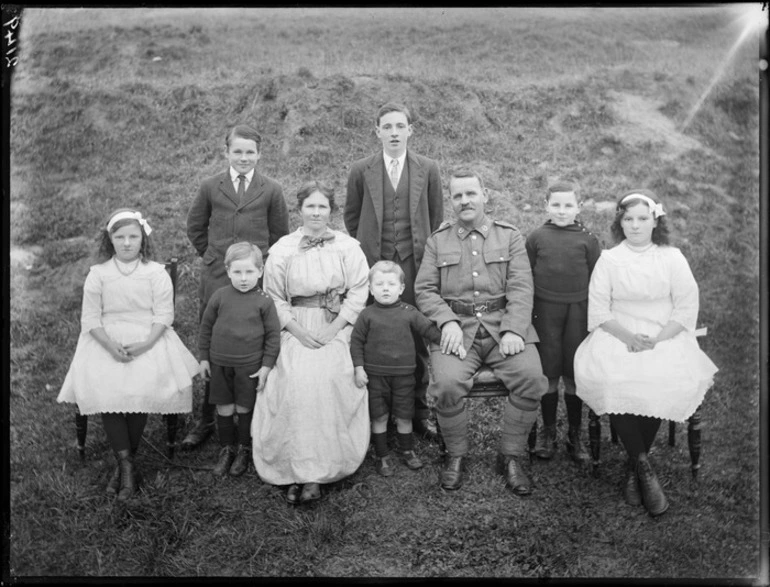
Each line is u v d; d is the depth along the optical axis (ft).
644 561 11.65
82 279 18.16
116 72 21.85
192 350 16.58
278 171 20.15
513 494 12.78
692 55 21.48
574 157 20.38
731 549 11.83
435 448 14.08
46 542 12.01
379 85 21.42
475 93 21.31
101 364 12.92
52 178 20.07
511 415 12.90
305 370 12.69
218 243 14.20
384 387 13.15
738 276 17.80
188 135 21.07
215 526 12.21
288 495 12.50
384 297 13.07
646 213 13.00
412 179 14.20
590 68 21.81
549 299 13.48
